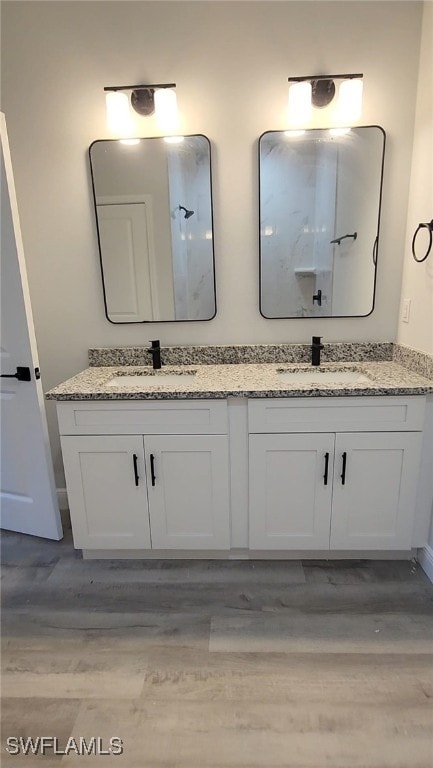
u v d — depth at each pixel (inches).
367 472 68.7
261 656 56.1
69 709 49.8
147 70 73.4
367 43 70.6
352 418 66.3
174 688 51.9
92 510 73.3
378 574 71.4
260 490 70.6
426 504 69.9
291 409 66.4
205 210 78.1
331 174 75.6
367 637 58.6
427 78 68.4
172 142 75.7
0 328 73.9
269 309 82.0
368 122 73.5
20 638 60.2
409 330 76.7
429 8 66.7
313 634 59.4
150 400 67.0
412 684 51.6
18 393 76.9
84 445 69.9
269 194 76.9
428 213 69.2
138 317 83.8
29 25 72.3
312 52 71.4
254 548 74.0
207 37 71.6
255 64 72.3
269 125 74.5
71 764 44.1
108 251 81.0
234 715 48.4
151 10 71.0
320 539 72.6
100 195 78.4
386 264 79.0
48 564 76.7
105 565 75.9
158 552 76.8
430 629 59.9
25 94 75.0
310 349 82.5
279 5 70.0
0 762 44.5
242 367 81.7
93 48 72.9
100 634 60.5
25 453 80.3
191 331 84.4
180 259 80.6
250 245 79.4
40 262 82.4
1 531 87.9
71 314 84.7
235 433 68.2
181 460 69.8
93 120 75.7
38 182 78.7
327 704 49.4
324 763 43.5
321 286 80.5
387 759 43.8
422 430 66.6
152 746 45.6
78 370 87.4
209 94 73.8
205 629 60.8
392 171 75.0
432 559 69.4
